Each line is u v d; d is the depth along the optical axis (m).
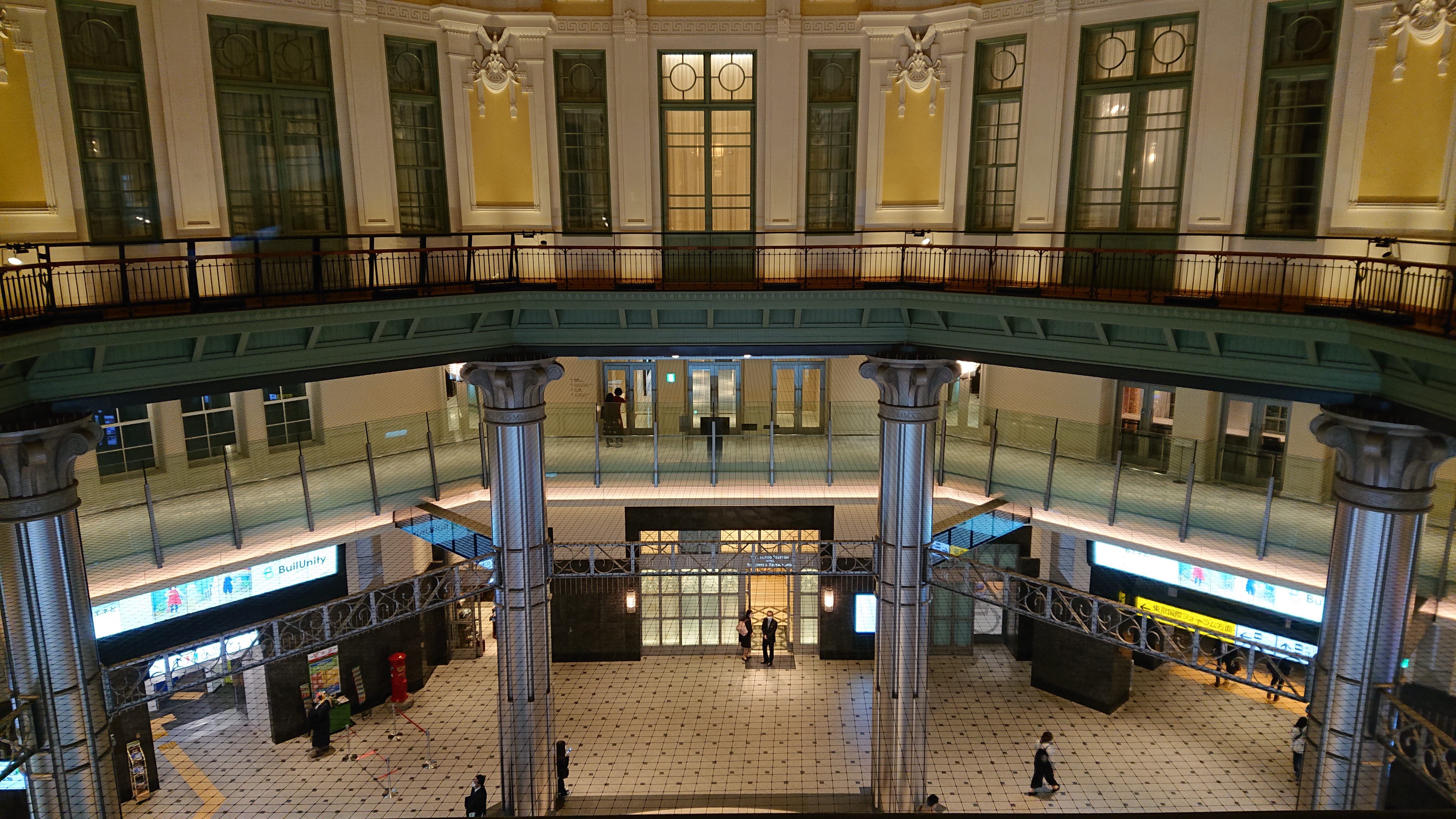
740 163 18.27
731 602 24.75
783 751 20.11
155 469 19.48
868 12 17.56
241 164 15.84
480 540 18.72
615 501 20.55
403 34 17.23
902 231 17.34
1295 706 21.72
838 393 24.48
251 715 21.19
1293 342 13.30
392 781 19.17
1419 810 1.24
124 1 14.36
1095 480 17.95
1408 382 12.03
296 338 14.90
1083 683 21.89
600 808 18.12
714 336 17.08
